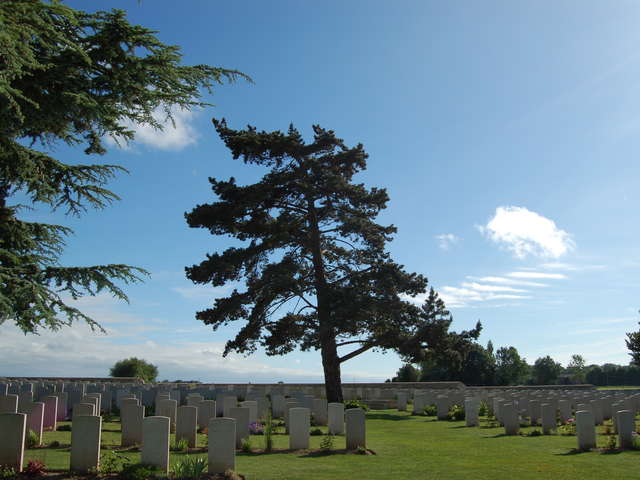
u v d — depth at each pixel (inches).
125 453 503.5
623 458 511.8
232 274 1145.4
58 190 446.6
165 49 418.3
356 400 1288.1
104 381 1672.0
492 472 446.0
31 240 438.9
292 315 1174.3
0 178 421.4
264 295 1139.9
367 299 1123.3
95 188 449.7
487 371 2437.3
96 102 397.7
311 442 621.9
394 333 1168.2
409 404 1395.2
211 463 420.5
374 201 1240.2
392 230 1274.6
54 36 377.1
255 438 649.6
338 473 436.8
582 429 571.2
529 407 864.3
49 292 401.4
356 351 1211.9
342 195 1229.7
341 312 1099.3
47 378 1664.6
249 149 1229.7
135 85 413.4
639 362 1951.3
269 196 1198.3
